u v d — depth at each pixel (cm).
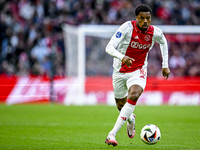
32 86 5297
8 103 5303
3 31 6644
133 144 2172
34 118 3700
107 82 5444
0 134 2577
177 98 5481
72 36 5731
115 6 7162
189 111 4559
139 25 1978
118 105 2275
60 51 6397
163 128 3041
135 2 7300
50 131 2778
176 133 2716
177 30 5650
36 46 6419
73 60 5709
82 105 5184
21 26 6725
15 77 5344
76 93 5362
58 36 6556
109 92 5419
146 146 2086
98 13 6962
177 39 5900
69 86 5344
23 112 4241
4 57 6412
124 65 2056
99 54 5766
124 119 1942
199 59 6003
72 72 5709
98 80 5431
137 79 2012
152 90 5481
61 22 6794
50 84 5197
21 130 2814
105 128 3005
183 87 5500
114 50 1939
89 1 7138
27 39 6562
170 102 5472
